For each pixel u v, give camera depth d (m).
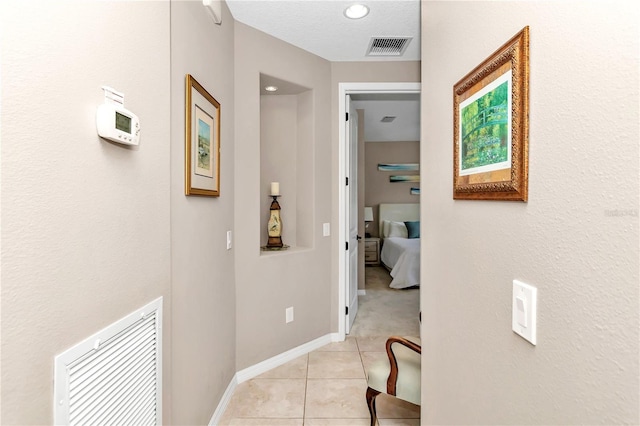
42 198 0.74
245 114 2.44
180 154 1.51
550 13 0.61
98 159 0.92
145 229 1.17
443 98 1.14
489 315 0.84
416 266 5.08
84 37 0.86
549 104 0.62
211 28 1.91
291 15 2.31
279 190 3.07
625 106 0.46
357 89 3.09
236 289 2.42
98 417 0.91
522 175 0.69
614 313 0.48
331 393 2.31
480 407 0.89
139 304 1.13
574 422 0.56
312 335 2.98
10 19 0.66
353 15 2.30
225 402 2.16
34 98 0.72
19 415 0.68
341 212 3.14
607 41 0.49
